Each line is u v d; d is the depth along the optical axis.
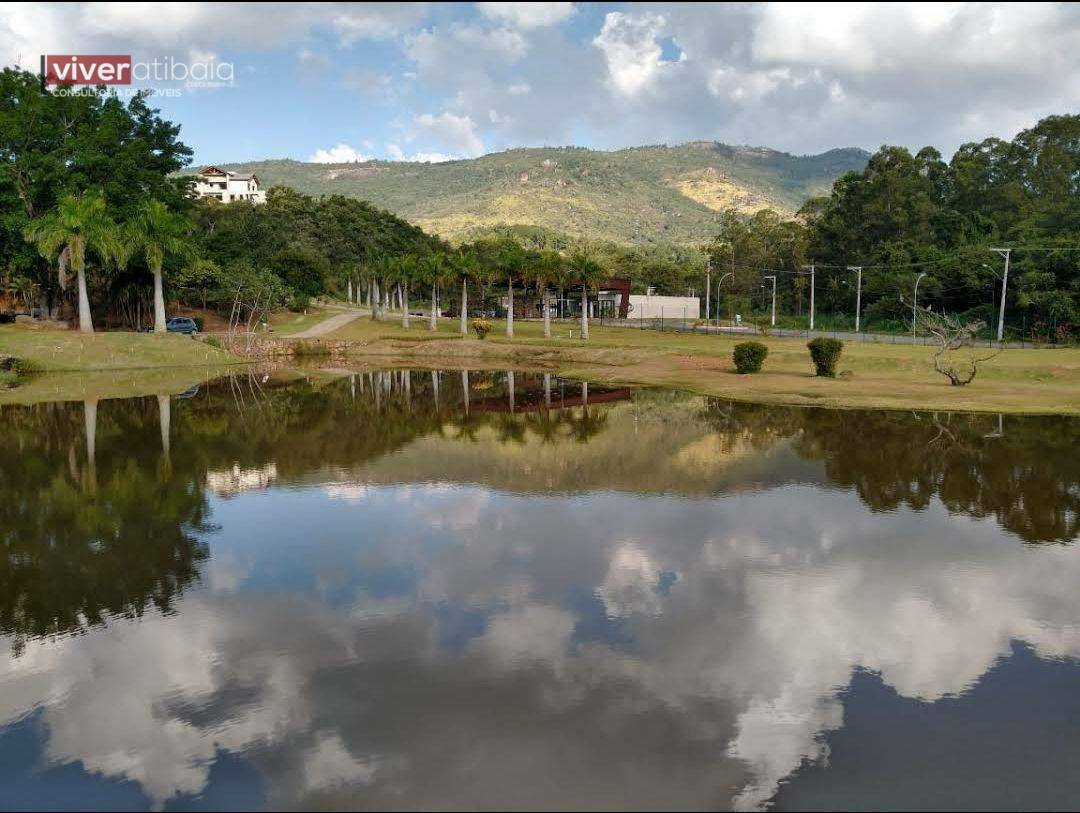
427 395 37.00
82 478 18.89
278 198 144.75
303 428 26.55
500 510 15.80
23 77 56.94
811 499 16.45
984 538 13.70
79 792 6.88
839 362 43.59
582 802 6.62
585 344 63.41
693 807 6.55
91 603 11.09
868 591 11.24
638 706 8.14
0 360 42.72
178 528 14.72
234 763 7.26
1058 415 27.66
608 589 11.35
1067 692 8.46
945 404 29.89
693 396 34.88
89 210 50.91
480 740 7.55
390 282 92.44
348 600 11.05
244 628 10.16
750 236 136.75
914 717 7.96
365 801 6.67
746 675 8.80
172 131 67.31
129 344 51.59
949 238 104.19
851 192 115.75
